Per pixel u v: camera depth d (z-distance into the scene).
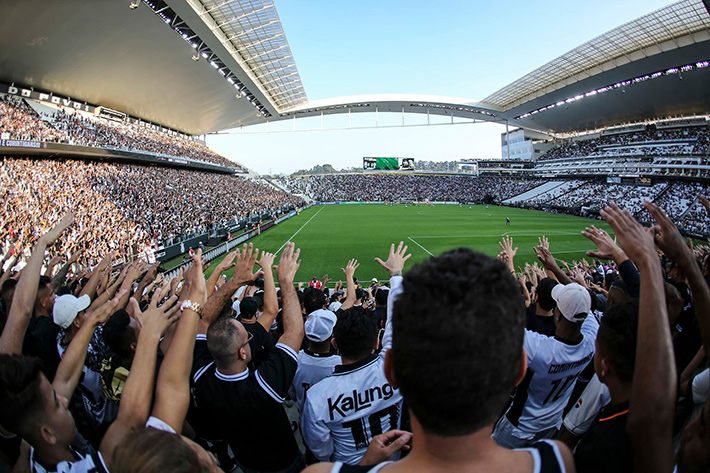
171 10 30.97
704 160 43.50
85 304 3.07
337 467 1.09
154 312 1.93
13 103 31.11
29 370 1.62
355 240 28.20
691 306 2.93
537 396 2.62
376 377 2.29
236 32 38.16
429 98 73.56
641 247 1.36
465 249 1.04
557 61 46.09
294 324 2.54
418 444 1.01
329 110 77.25
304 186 81.94
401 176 88.06
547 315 3.23
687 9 32.78
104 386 2.80
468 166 87.12
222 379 2.21
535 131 85.94
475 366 0.83
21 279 2.50
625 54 43.34
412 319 0.89
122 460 1.13
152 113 49.88
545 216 45.59
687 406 1.92
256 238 30.22
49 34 27.17
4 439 2.01
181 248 23.16
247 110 64.38
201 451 1.41
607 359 1.59
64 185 24.98
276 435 2.30
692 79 44.28
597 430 1.59
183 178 44.66
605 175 57.19
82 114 39.03
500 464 0.98
